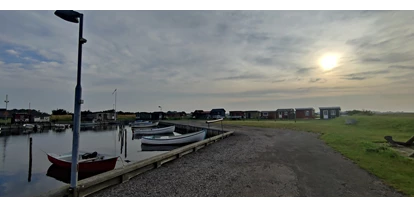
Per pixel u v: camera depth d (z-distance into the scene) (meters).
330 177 7.21
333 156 10.57
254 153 12.07
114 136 39.88
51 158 14.96
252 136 20.94
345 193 5.76
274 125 34.19
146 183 7.01
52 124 64.00
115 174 6.78
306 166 8.78
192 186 6.64
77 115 5.44
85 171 12.32
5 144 29.12
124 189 6.44
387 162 9.02
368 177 7.08
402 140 15.45
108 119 85.50
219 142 17.84
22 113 70.62
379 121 28.20
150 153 21.38
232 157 11.20
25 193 10.25
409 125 23.33
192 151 13.40
